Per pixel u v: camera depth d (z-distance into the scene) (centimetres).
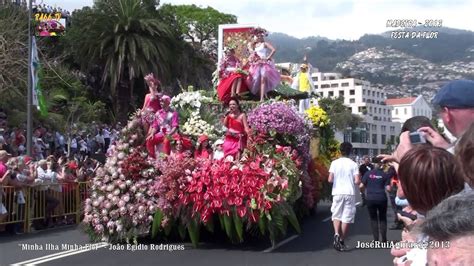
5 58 2553
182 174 959
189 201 953
